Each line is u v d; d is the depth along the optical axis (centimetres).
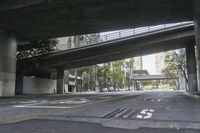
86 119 1197
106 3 3158
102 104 2153
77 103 2316
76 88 9844
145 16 3650
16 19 3678
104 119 1195
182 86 11900
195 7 3148
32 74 7712
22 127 980
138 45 5275
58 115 1349
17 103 2428
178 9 3412
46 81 6969
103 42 5438
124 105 2033
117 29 4294
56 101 2703
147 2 3159
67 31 4334
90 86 10306
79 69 9031
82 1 3080
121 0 3083
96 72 10288
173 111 1559
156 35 5131
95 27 4128
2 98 3628
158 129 945
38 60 5806
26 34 4506
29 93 6044
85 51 5662
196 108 1762
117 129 945
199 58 3266
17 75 5869
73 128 962
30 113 1469
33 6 3206
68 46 5850
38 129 939
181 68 6850
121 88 13262
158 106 1928
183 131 908
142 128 965
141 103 2266
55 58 5862
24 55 5822
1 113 1522
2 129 940
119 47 5431
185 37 5097
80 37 8144
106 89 10300
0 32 4141
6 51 4275
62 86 6844
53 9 3306
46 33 4453
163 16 3672
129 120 1162
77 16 3584
